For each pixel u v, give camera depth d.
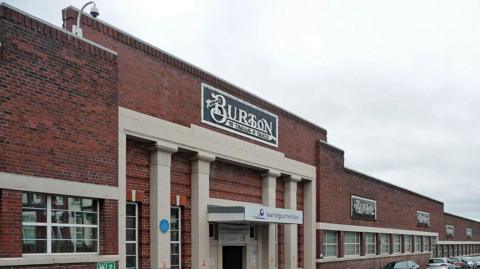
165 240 16.47
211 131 19.05
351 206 32.88
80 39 13.51
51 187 12.34
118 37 15.42
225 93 20.12
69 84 13.09
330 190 29.64
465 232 75.56
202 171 18.56
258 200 22.77
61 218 12.88
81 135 13.32
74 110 13.17
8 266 11.14
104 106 14.14
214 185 19.73
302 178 26.52
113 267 13.85
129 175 15.87
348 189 32.66
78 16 14.43
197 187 18.33
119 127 14.89
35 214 12.20
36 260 11.76
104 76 14.20
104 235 13.80
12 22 11.79
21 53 11.92
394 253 42.53
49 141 12.42
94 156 13.68
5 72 11.52
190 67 18.25
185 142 17.62
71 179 12.93
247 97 21.69
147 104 16.20
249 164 21.30
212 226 19.78
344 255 31.56
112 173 14.23
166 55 17.16
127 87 15.50
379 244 38.12
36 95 12.20
